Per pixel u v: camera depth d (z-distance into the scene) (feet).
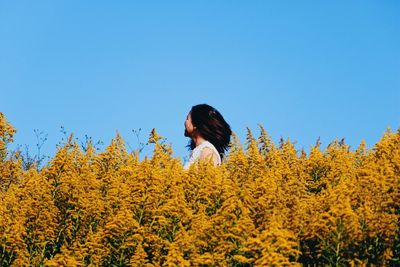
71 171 20.18
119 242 17.58
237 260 15.56
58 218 19.10
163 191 18.39
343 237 15.40
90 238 17.89
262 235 15.01
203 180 18.52
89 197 19.49
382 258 15.48
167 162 20.10
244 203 17.02
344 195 16.28
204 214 17.48
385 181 16.44
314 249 15.94
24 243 18.20
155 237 17.28
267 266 14.57
